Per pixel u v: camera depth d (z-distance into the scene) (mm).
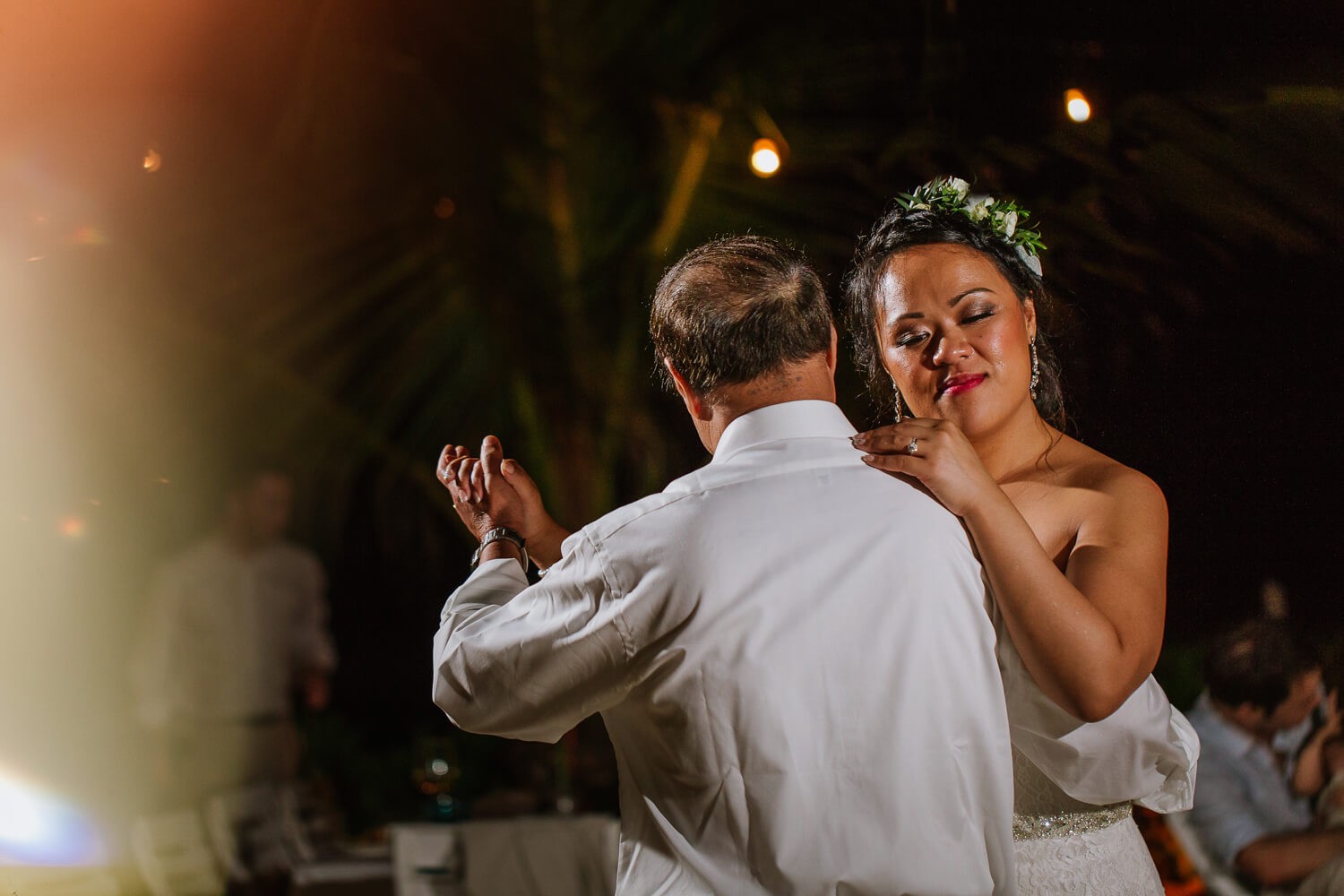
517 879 3807
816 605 1466
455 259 5613
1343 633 4051
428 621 8109
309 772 6109
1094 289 4918
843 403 4891
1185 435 5145
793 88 5238
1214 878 2975
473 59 5473
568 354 5508
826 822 1433
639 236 5441
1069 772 1728
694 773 1479
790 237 5172
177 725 5156
